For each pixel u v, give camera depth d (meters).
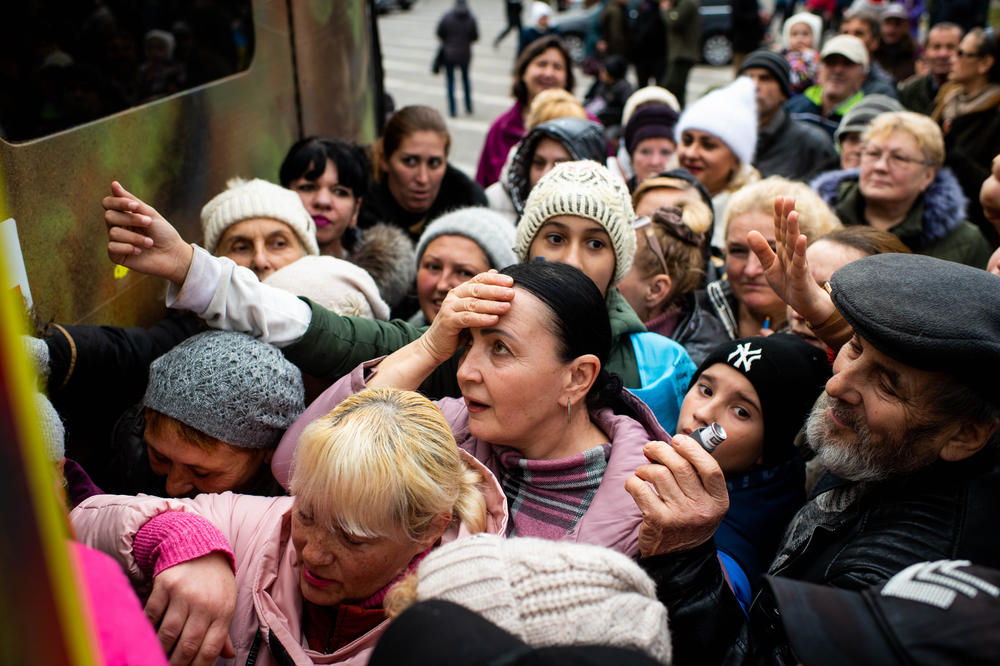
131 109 2.10
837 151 4.82
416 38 19.28
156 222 1.50
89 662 0.49
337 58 3.57
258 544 1.33
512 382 1.40
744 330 2.60
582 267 2.02
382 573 1.22
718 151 3.65
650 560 1.29
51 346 1.62
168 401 1.50
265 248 2.22
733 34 9.07
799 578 1.41
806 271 1.58
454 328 1.49
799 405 1.72
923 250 3.10
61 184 1.80
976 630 0.77
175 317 2.04
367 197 3.44
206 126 2.44
